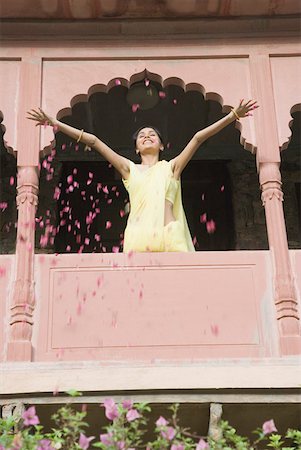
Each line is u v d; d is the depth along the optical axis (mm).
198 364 5988
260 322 6277
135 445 5234
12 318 6219
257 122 7113
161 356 6117
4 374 5855
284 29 7512
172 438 5031
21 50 7379
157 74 7367
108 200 9172
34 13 7406
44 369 5922
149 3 7336
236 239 8953
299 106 7230
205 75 7363
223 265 6492
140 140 7391
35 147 6934
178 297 6344
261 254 6562
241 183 9242
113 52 7422
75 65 7375
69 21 7477
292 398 5824
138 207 6887
